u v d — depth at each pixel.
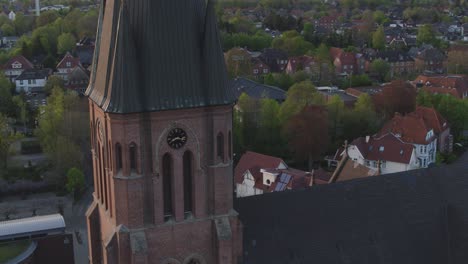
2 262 75.50
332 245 45.72
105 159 38.78
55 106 129.38
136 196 37.22
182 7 37.03
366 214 47.78
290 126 129.75
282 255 43.94
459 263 49.06
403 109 153.75
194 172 38.56
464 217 50.50
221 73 37.78
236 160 129.62
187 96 37.22
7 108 160.25
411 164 117.94
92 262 43.97
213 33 37.38
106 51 37.44
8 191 113.88
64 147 116.56
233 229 40.25
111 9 36.72
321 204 46.69
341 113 141.75
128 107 35.69
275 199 45.53
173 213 38.84
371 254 46.59
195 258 39.91
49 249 82.12
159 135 36.97
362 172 71.38
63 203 108.62
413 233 48.59
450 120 153.25
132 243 37.31
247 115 137.50
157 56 36.50
